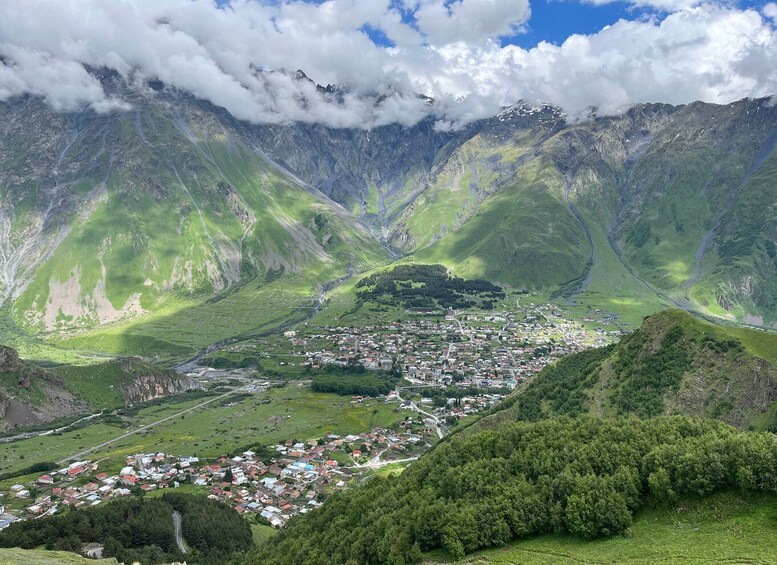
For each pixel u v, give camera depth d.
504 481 93.62
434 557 83.94
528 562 77.88
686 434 94.94
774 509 75.50
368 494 112.88
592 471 88.31
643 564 72.00
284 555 105.69
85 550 131.62
